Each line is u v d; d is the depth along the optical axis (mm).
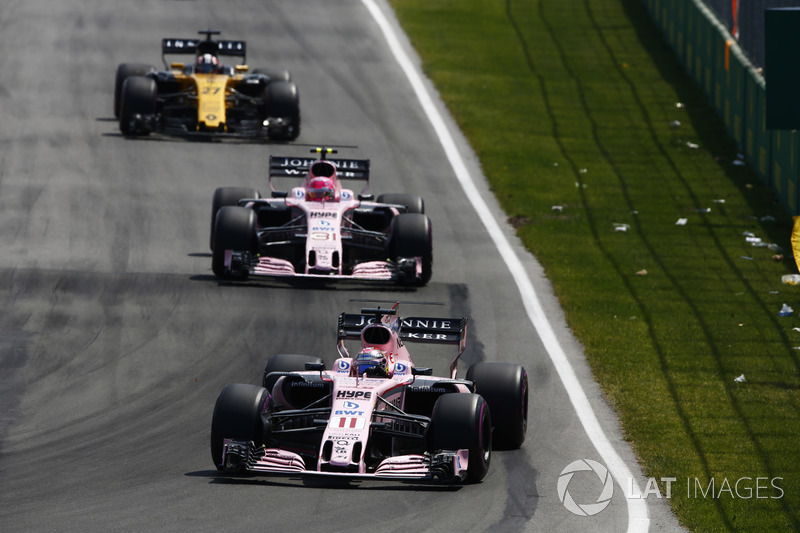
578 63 136750
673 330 68562
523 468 46594
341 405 43750
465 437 42844
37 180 90938
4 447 47781
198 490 42656
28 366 57750
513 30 147000
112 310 66250
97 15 139375
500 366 48812
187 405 53594
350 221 74188
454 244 83875
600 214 93625
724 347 65938
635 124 118500
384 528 39188
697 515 42844
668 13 143875
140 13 141500
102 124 106312
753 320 70938
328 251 69938
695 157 109500
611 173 104500
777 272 80875
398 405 46344
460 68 131125
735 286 77688
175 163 97375
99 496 42062
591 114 120938
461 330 50562
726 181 103188
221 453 43312
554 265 80500
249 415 43281
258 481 43844
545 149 109688
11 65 120312
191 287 70688
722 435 52594
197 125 102062
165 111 107312
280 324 65125
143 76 104938
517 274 77875
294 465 43156
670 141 113875
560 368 60938
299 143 105250
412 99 119938
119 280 71562
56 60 123250
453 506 41719
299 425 47312
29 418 51312
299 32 138500
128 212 85438
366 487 43531
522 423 48625
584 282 77188
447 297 72000
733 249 86062
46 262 74188
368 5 151125
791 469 48719
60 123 105438
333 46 134250
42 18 136625
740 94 111250
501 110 119438
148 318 65250
